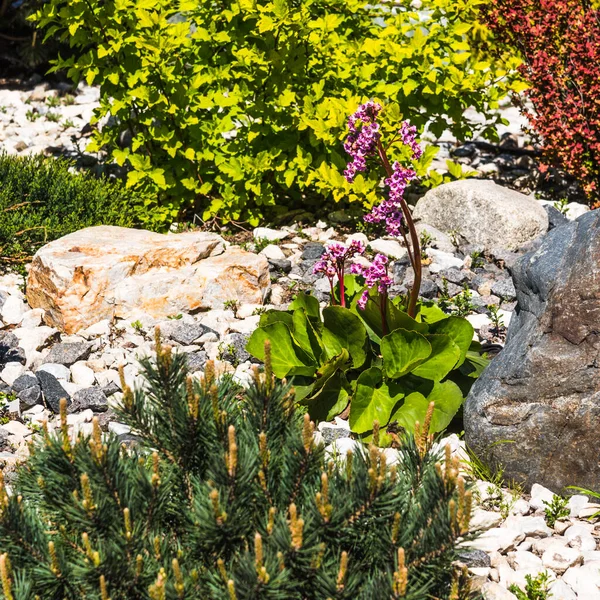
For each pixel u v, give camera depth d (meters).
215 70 7.32
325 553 2.78
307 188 8.26
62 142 9.64
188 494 3.02
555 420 4.16
